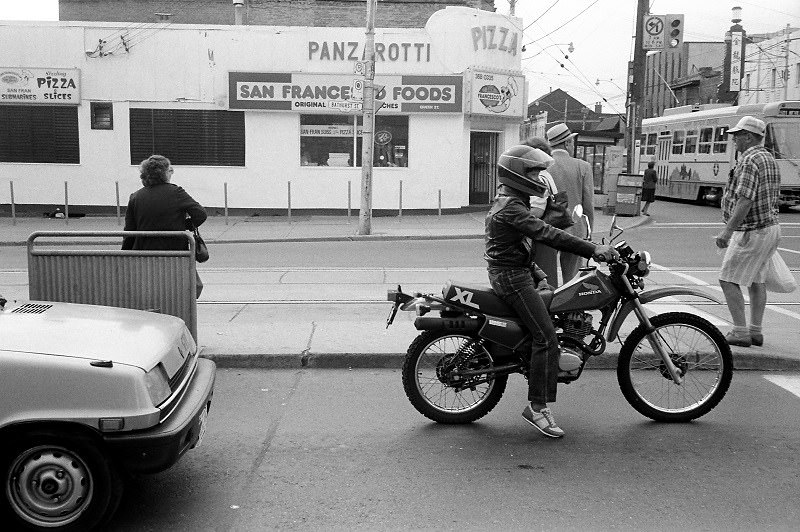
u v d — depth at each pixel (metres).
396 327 8.28
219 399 6.29
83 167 23.44
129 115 23.27
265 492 4.59
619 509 4.38
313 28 23.11
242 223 21.89
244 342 7.59
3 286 11.57
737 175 7.19
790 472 4.91
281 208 23.81
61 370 3.86
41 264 6.65
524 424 5.80
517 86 24.30
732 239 7.37
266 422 5.78
